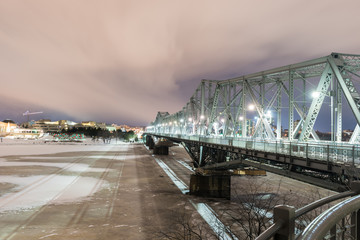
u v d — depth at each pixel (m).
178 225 22.41
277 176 49.22
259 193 34.16
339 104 20.05
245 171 48.72
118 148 132.88
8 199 30.08
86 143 171.75
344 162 13.31
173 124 110.56
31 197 31.16
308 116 19.78
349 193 4.00
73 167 57.56
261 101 32.06
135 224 22.75
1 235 19.89
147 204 29.17
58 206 27.59
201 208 27.53
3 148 109.19
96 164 64.25
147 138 162.62
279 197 30.83
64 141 183.50
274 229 2.38
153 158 86.69
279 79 29.53
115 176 47.59
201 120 55.91
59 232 20.73
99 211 26.23
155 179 46.06
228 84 42.75
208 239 18.64
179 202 30.06
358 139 18.81
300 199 29.70
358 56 19.27
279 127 28.45
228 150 28.17
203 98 56.59
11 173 47.72
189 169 61.47
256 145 22.64
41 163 62.94
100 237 19.98
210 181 33.00
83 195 32.69
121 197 32.16
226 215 24.16
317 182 15.04
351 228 3.44
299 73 27.08
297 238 2.31
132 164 67.19
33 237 19.67
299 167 18.06
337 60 19.22
